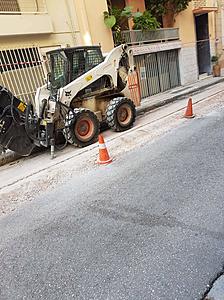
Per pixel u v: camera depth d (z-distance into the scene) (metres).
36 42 10.35
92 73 7.71
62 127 7.40
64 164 6.46
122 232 3.54
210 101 10.45
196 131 7.00
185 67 17.00
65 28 11.03
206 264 2.81
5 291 2.96
